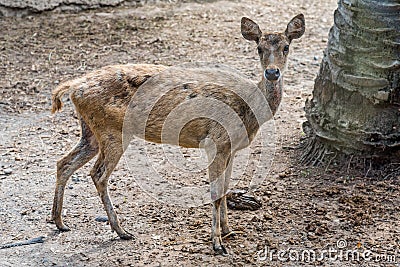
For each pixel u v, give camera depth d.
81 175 6.78
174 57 10.12
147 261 5.20
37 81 9.34
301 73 9.57
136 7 12.51
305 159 6.89
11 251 5.41
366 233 5.59
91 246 5.47
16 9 11.86
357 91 6.44
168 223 5.83
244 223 5.79
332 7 12.66
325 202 6.10
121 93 5.36
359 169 6.56
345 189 6.29
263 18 11.92
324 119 6.69
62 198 5.70
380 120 6.44
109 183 6.60
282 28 11.37
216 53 10.27
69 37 10.93
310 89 8.98
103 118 5.37
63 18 11.83
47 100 8.80
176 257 5.26
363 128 6.46
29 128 7.99
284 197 6.21
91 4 12.28
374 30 6.27
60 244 5.51
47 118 8.28
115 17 11.89
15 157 7.21
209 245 5.44
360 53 6.39
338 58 6.53
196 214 5.99
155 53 10.30
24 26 11.39
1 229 5.77
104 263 5.20
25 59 10.08
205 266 5.13
